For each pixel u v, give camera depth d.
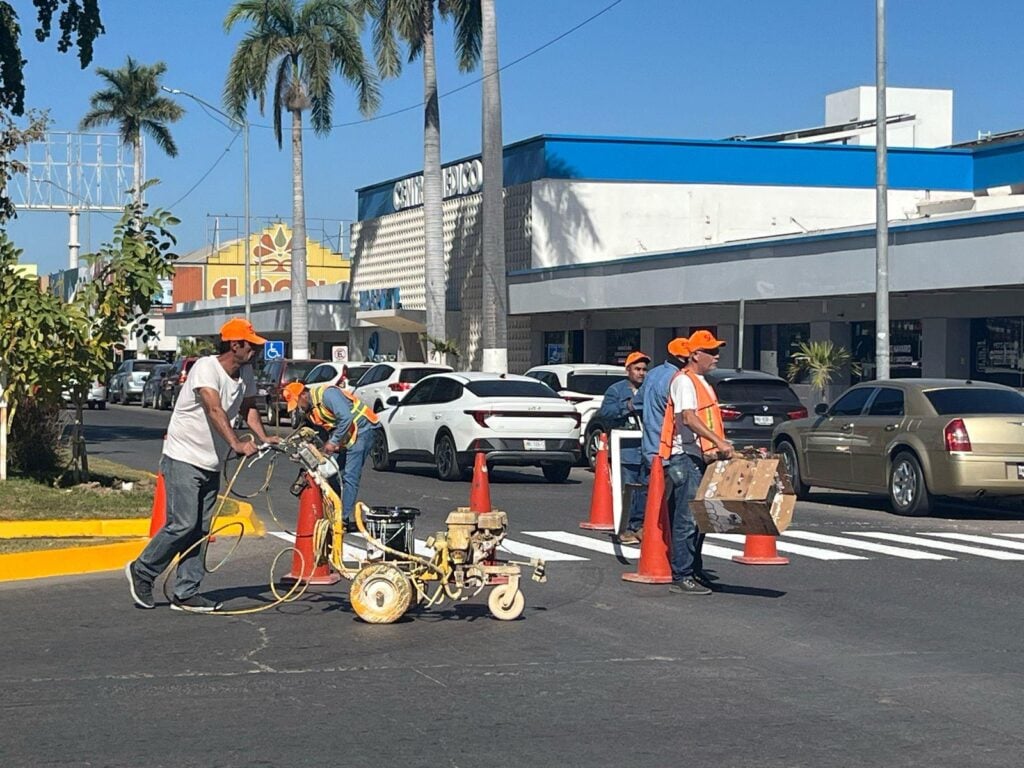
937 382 18.58
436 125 42.00
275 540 14.86
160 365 53.53
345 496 14.72
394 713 7.41
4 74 30.05
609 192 44.97
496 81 35.28
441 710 7.48
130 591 11.28
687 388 11.29
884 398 18.88
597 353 43.44
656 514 11.99
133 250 17.94
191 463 10.20
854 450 18.97
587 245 44.81
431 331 42.22
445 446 22.23
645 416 12.44
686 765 6.49
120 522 14.45
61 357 17.52
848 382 34.66
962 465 17.33
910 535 16.00
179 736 6.92
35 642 9.26
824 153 46.56
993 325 30.69
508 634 9.63
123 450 28.44
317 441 11.63
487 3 35.09
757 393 23.14
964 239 27.08
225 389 10.19
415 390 23.78
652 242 45.28
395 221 57.22
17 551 12.41
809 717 7.39
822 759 6.61
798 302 34.84
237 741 6.84
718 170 45.78
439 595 10.48
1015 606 10.98
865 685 8.14
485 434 21.67
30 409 18.61
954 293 30.69
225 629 9.76
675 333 40.38
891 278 28.95
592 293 39.28
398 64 43.34
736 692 7.94
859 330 34.59
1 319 17.38
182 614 10.33
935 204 40.31
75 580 11.95
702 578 11.82
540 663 8.69
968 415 17.58
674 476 11.50
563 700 7.73
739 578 12.38
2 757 6.54
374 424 14.82
